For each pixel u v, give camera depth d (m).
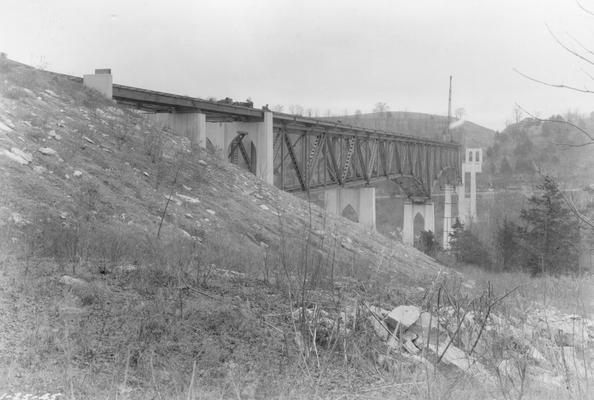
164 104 26.61
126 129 21.56
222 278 8.34
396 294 8.69
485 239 37.41
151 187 17.84
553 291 13.39
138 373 4.91
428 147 68.00
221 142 33.09
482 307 7.81
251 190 24.17
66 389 4.42
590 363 6.23
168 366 5.07
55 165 15.16
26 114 17.58
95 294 6.61
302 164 39.53
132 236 12.17
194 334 5.86
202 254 10.75
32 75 21.16
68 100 21.22
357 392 4.91
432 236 34.03
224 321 6.28
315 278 7.93
